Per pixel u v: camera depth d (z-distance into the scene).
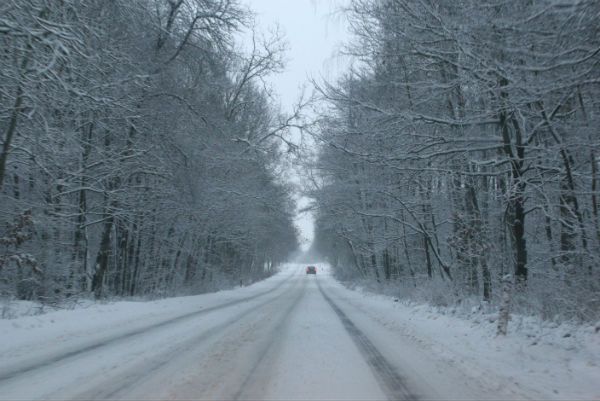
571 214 14.12
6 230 16.12
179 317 15.85
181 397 6.26
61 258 18.86
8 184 17.81
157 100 21.38
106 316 14.76
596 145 11.72
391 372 7.82
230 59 24.62
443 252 24.48
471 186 17.62
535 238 18.20
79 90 13.61
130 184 22.84
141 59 19.41
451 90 12.75
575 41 7.25
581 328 10.17
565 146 11.95
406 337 11.77
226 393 6.48
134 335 11.45
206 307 20.56
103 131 21.19
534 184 13.67
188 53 23.27
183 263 35.78
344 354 9.36
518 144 12.96
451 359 8.92
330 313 18.14
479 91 11.08
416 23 11.85
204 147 25.25
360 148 15.27
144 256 29.31
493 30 8.18
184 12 22.47
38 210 18.50
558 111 12.34
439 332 12.48
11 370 7.62
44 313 14.33
